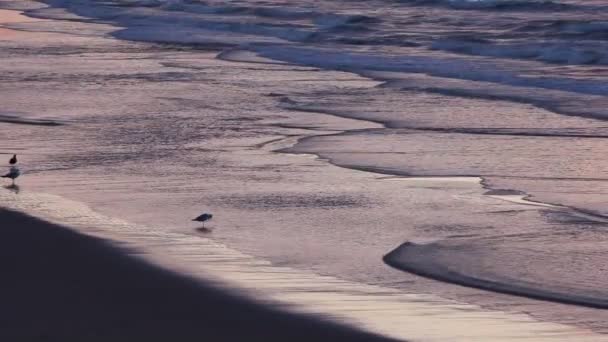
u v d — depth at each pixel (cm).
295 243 3241
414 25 12788
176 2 18538
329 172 4438
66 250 2969
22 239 3106
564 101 6569
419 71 8400
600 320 2477
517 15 13838
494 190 4081
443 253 3125
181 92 7169
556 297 2681
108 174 4388
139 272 2733
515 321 2442
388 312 2462
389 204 3819
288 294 2588
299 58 9556
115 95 6975
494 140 5256
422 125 5747
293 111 6306
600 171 4441
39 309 2377
